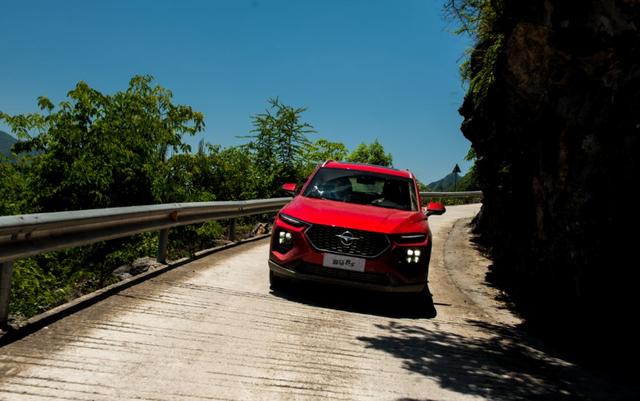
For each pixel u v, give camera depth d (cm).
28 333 393
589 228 546
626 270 483
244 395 329
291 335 466
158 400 307
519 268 771
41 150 1048
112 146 1012
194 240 991
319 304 596
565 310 591
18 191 1045
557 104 641
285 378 365
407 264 578
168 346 400
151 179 1082
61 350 367
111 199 1062
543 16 600
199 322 470
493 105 909
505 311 687
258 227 1245
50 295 588
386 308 621
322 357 418
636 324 466
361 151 3547
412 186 722
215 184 1360
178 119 1208
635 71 510
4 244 388
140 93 1179
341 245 569
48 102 1023
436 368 424
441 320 596
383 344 473
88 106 1035
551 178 632
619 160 511
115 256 852
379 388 368
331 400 337
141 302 511
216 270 714
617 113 529
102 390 311
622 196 500
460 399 365
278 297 603
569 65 607
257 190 1557
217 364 375
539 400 378
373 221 588
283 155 1619
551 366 464
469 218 1884
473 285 846
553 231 629
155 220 676
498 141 910
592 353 509
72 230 483
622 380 438
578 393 399
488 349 499
